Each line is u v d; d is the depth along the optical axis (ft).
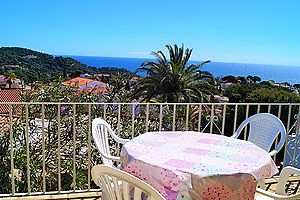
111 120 20.34
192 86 49.06
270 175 6.57
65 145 19.26
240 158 6.59
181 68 48.26
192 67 48.93
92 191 10.37
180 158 6.47
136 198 4.70
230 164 6.20
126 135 20.49
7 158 15.17
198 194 5.64
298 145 12.17
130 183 4.65
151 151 6.88
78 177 16.46
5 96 22.39
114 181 4.99
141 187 4.56
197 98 48.57
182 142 7.66
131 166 6.46
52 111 18.88
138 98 47.80
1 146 15.37
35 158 17.78
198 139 7.96
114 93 26.86
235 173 5.74
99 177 5.32
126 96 27.68
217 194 5.71
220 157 6.62
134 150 6.89
